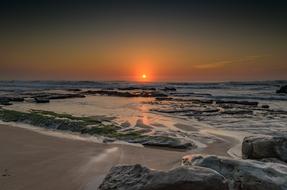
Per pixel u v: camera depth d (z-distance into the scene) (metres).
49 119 18.64
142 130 16.42
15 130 16.11
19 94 54.62
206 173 5.99
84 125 16.88
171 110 28.02
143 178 6.30
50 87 100.12
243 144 10.70
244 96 50.03
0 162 9.62
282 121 21.61
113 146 12.48
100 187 6.61
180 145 12.61
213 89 83.88
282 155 9.61
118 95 54.94
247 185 6.43
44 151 11.25
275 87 88.31
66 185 7.56
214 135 15.80
